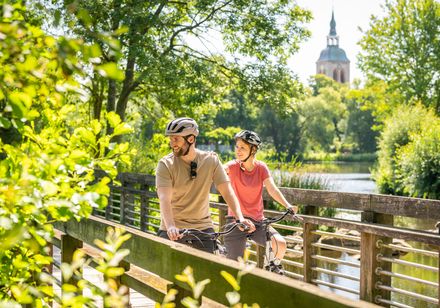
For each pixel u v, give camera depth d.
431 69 41.75
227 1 18.36
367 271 5.58
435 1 41.62
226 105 20.86
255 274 2.28
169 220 4.41
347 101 92.88
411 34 42.09
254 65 18.39
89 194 2.18
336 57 177.88
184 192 4.58
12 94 1.84
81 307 2.17
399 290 5.34
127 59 16.86
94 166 2.62
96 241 2.14
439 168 21.50
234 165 5.72
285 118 18.97
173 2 18.02
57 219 2.31
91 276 6.41
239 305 2.07
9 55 1.83
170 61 16.84
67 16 1.83
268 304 2.21
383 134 27.97
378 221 5.94
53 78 1.94
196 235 4.62
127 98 18.52
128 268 3.68
